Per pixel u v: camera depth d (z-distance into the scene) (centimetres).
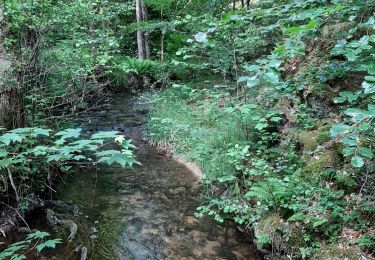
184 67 1050
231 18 290
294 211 388
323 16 294
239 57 681
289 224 385
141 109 996
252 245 420
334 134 186
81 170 618
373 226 336
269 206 431
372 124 201
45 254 390
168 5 1121
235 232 446
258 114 558
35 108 511
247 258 397
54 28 600
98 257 398
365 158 380
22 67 485
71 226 442
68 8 602
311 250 346
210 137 627
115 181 591
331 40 491
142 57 1487
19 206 434
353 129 184
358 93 215
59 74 654
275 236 388
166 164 664
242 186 508
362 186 362
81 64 652
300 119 510
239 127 604
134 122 891
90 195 542
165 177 609
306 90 513
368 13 375
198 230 454
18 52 497
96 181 589
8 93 438
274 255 383
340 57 474
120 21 1341
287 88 380
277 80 219
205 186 557
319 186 401
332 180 403
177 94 973
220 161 553
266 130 566
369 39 224
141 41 1478
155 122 803
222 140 604
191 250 413
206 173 571
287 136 513
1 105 428
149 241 430
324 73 363
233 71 768
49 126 583
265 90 605
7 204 429
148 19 1541
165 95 984
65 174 589
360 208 352
